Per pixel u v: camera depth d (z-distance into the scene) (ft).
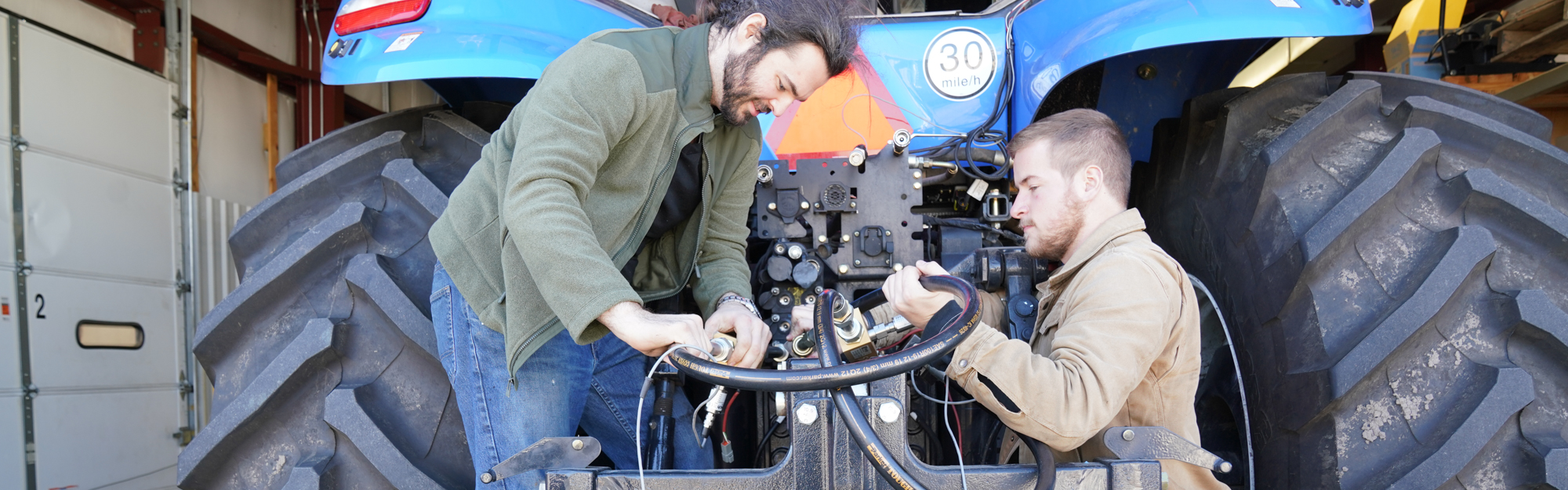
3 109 13.56
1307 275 4.78
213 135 18.24
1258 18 5.11
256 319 5.38
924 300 4.07
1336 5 5.21
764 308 6.17
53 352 14.19
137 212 16.05
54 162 14.40
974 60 6.44
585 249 3.68
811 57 4.22
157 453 16.25
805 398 3.44
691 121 4.41
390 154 5.80
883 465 3.14
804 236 6.26
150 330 16.29
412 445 4.97
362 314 5.24
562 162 3.84
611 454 5.79
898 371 3.08
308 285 5.37
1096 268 4.20
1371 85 5.33
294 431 5.13
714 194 5.13
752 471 3.51
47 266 14.17
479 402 4.54
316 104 20.79
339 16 5.88
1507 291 4.59
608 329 3.76
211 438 5.09
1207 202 5.74
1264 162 5.16
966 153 6.24
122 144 15.79
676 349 3.32
